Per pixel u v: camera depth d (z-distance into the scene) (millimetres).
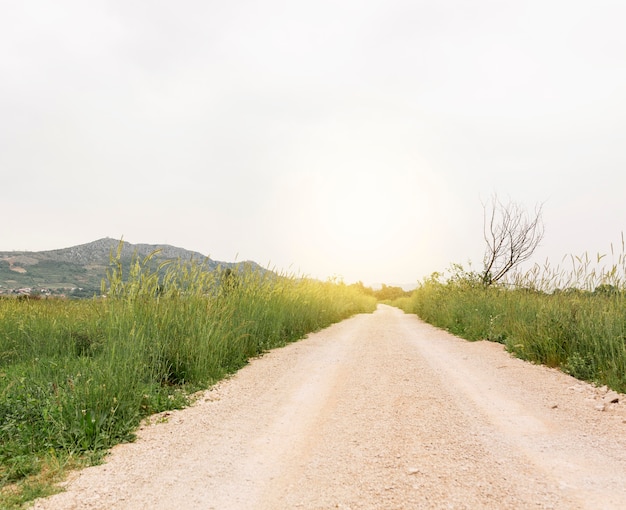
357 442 4492
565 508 3117
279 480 3646
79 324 9484
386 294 80562
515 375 7562
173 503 3281
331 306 20109
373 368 8367
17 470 3936
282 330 12633
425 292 24094
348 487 3492
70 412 4871
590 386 6699
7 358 8617
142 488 3547
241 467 3930
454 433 4707
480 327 12914
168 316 8133
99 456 4211
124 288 7879
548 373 7699
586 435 4617
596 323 8109
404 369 8211
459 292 18719
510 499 3252
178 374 7316
